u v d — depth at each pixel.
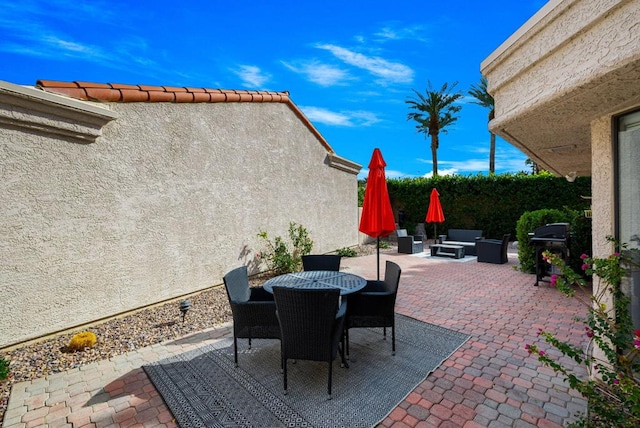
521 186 15.93
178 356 4.45
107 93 5.68
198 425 3.08
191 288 7.28
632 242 3.02
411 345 4.71
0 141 4.48
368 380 3.81
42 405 3.41
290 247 10.48
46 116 4.86
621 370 2.50
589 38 2.34
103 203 5.70
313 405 3.35
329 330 3.46
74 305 5.31
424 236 18.02
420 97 28.31
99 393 3.62
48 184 4.98
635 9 2.02
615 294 2.92
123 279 6.02
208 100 7.60
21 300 4.71
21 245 4.71
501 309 6.25
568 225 8.20
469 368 4.05
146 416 3.23
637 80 2.31
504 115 3.32
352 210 15.22
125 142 6.03
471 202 17.16
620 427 2.27
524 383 3.70
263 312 4.11
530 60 2.91
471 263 11.12
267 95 9.38
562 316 5.80
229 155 8.25
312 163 11.88
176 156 6.95
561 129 3.61
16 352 4.54
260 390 3.62
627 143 3.03
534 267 9.13
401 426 3.04
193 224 7.32
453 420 3.11
